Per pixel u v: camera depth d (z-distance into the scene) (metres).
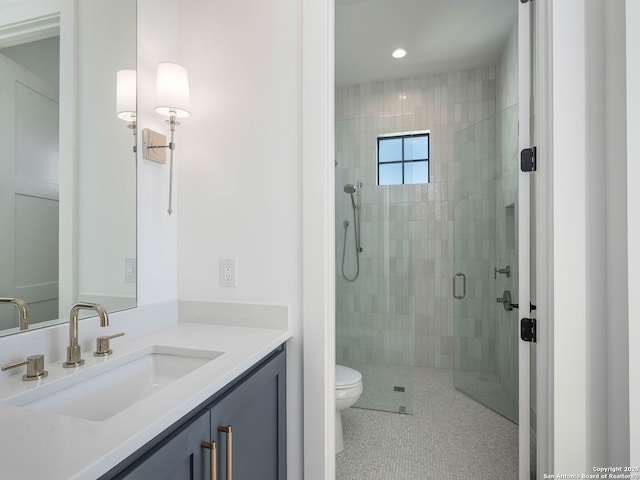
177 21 1.53
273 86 1.41
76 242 1.10
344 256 2.98
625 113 1.02
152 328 1.35
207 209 1.49
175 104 1.28
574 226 1.15
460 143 2.77
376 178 2.96
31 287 0.97
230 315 1.43
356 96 3.38
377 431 2.17
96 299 1.16
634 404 1.01
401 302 2.84
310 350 1.35
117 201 1.25
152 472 0.65
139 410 0.70
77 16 1.11
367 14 2.32
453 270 2.77
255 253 1.43
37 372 0.86
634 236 1.01
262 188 1.42
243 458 1.03
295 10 1.38
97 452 0.55
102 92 1.19
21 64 0.95
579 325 1.14
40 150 1.00
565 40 1.15
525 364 1.32
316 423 1.34
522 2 1.32
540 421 1.23
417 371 3.09
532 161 1.29
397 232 2.85
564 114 1.15
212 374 0.90
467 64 3.00
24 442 0.58
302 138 1.36
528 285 1.32
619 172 1.05
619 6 1.05
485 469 1.75
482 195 2.65
